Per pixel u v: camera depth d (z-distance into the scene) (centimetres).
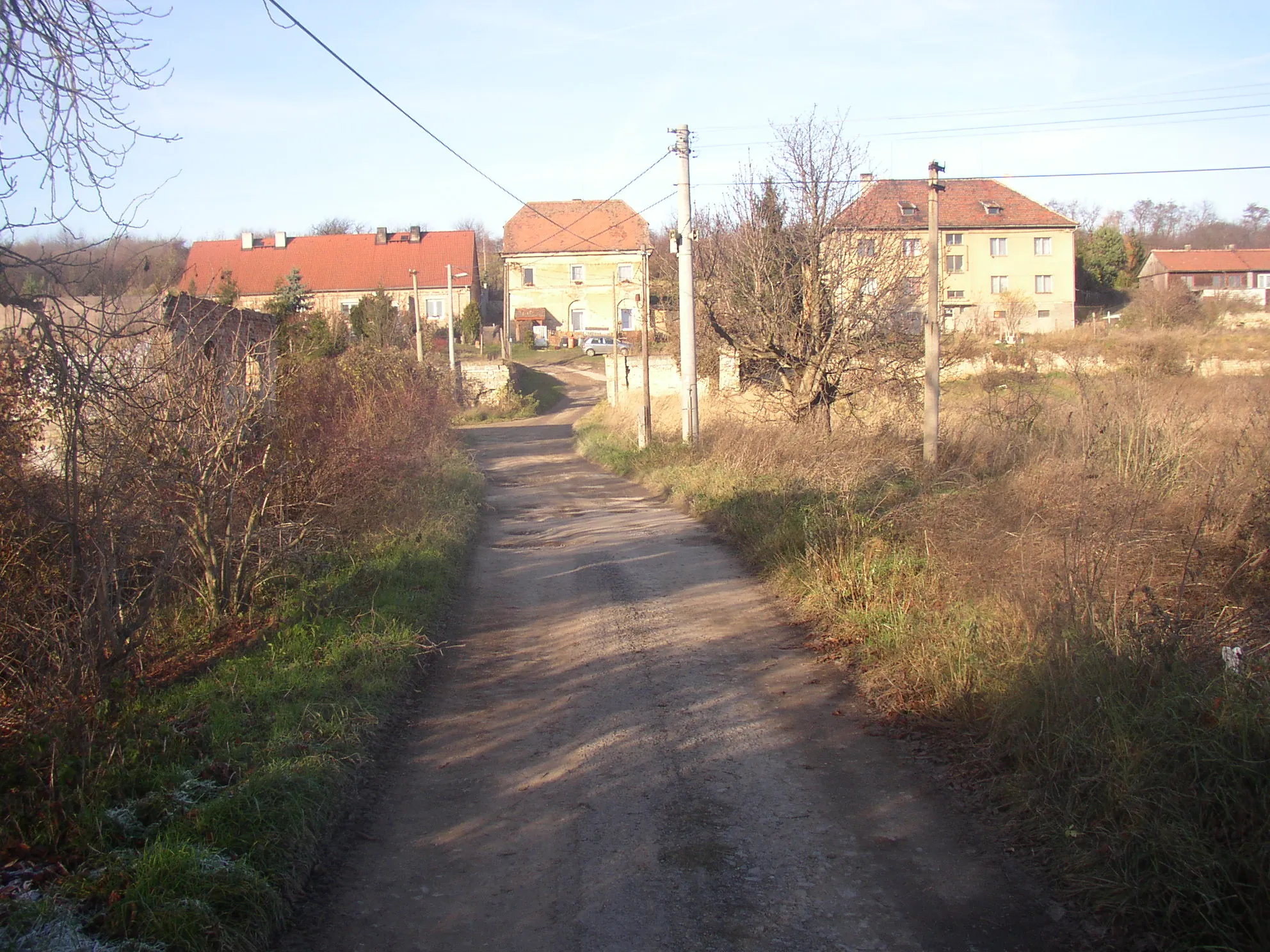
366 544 1027
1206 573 651
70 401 455
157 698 588
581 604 902
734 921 373
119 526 510
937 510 940
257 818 427
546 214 6494
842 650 715
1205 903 339
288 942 370
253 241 6175
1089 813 414
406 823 469
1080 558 621
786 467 1397
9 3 418
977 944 352
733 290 1911
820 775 508
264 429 855
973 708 552
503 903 394
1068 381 2528
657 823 459
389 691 635
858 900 385
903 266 1845
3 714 462
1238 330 3697
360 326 3950
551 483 1986
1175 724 422
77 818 418
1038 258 4984
